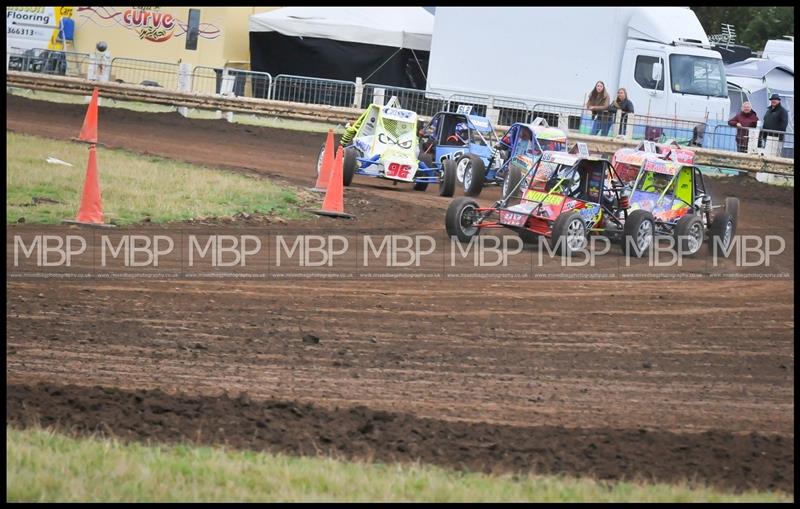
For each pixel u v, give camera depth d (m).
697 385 24.52
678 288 36.19
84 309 27.73
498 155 55.34
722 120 74.25
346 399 21.39
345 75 88.25
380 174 52.41
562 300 32.91
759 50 131.12
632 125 72.31
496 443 18.80
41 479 15.10
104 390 20.48
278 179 53.31
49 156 51.34
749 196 64.31
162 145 63.06
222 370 23.05
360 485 15.56
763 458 18.94
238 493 14.96
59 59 84.12
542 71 77.00
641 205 42.34
